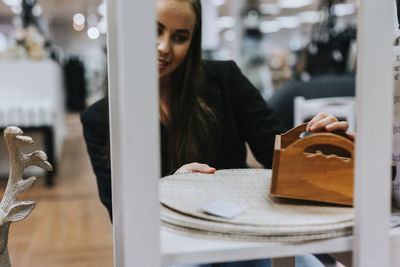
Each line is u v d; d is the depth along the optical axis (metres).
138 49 0.50
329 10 4.39
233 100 1.52
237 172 0.94
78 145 7.98
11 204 0.79
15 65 5.89
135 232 0.52
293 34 15.99
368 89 0.55
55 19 14.40
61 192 4.57
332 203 0.68
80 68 15.41
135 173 0.52
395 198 0.73
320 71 4.33
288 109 3.49
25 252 2.93
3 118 4.81
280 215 0.62
